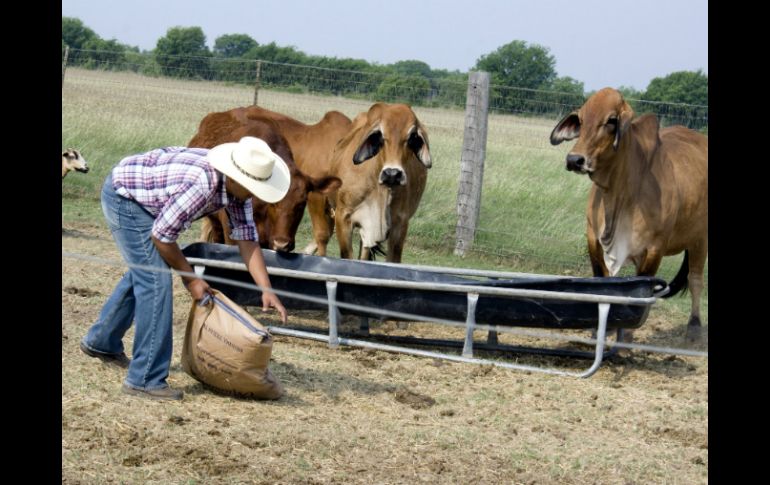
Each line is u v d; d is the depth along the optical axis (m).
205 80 18.73
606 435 5.44
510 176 12.48
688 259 8.13
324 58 44.22
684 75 29.27
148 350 5.27
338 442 4.90
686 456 5.15
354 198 8.19
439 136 15.91
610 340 7.81
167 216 4.97
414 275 6.91
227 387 5.40
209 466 4.43
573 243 11.07
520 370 6.59
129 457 4.45
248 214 5.41
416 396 5.77
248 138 5.03
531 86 43.69
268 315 7.70
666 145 7.86
